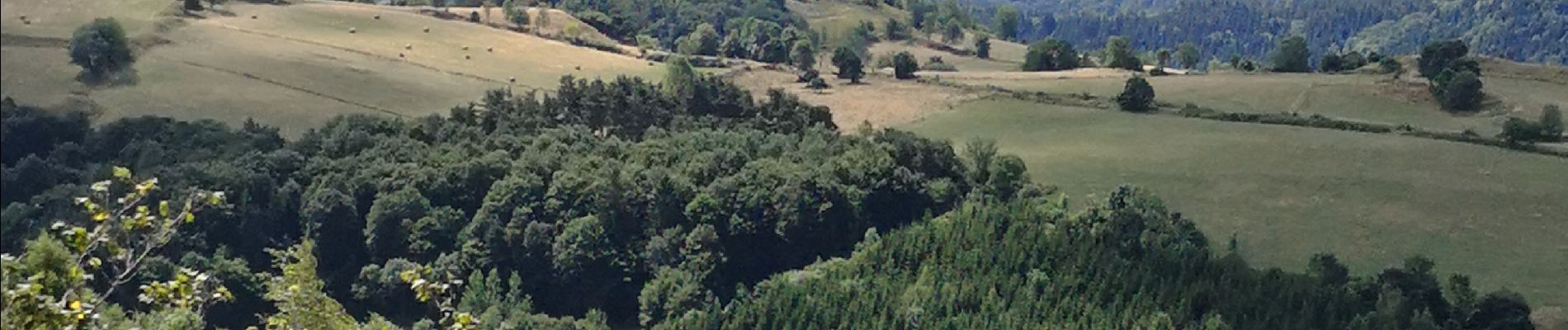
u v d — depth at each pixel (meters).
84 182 73.75
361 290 74.00
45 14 84.31
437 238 76.94
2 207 70.62
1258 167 90.19
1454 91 112.50
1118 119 109.75
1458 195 82.00
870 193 78.44
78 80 82.50
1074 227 69.75
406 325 71.50
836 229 76.56
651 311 70.06
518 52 133.75
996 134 107.19
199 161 78.69
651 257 74.31
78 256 20.14
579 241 73.44
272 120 93.25
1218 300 63.09
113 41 85.69
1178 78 133.50
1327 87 121.19
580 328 68.69
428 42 129.25
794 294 65.00
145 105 86.12
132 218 20.67
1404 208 80.56
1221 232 79.19
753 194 76.50
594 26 172.50
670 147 87.88
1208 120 107.19
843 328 63.06
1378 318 60.00
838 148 88.56
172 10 104.12
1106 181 88.94
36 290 17.56
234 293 67.50
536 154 85.00
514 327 66.19
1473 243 75.12
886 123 113.00
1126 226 69.56
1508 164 87.94
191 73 93.44
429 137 92.06
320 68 105.94
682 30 194.38
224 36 105.88
